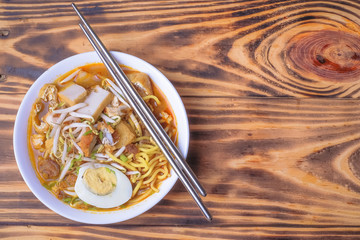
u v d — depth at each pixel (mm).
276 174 448
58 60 461
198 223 442
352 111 458
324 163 450
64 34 465
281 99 459
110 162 424
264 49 467
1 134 447
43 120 414
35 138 412
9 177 441
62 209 397
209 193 444
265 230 443
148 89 418
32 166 408
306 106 458
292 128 454
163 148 380
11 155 444
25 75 458
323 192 447
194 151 448
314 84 463
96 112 415
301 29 470
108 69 401
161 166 432
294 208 445
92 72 431
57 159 416
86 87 432
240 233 442
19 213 439
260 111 456
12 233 437
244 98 458
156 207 442
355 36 470
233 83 460
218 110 455
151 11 469
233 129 453
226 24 469
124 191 414
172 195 443
